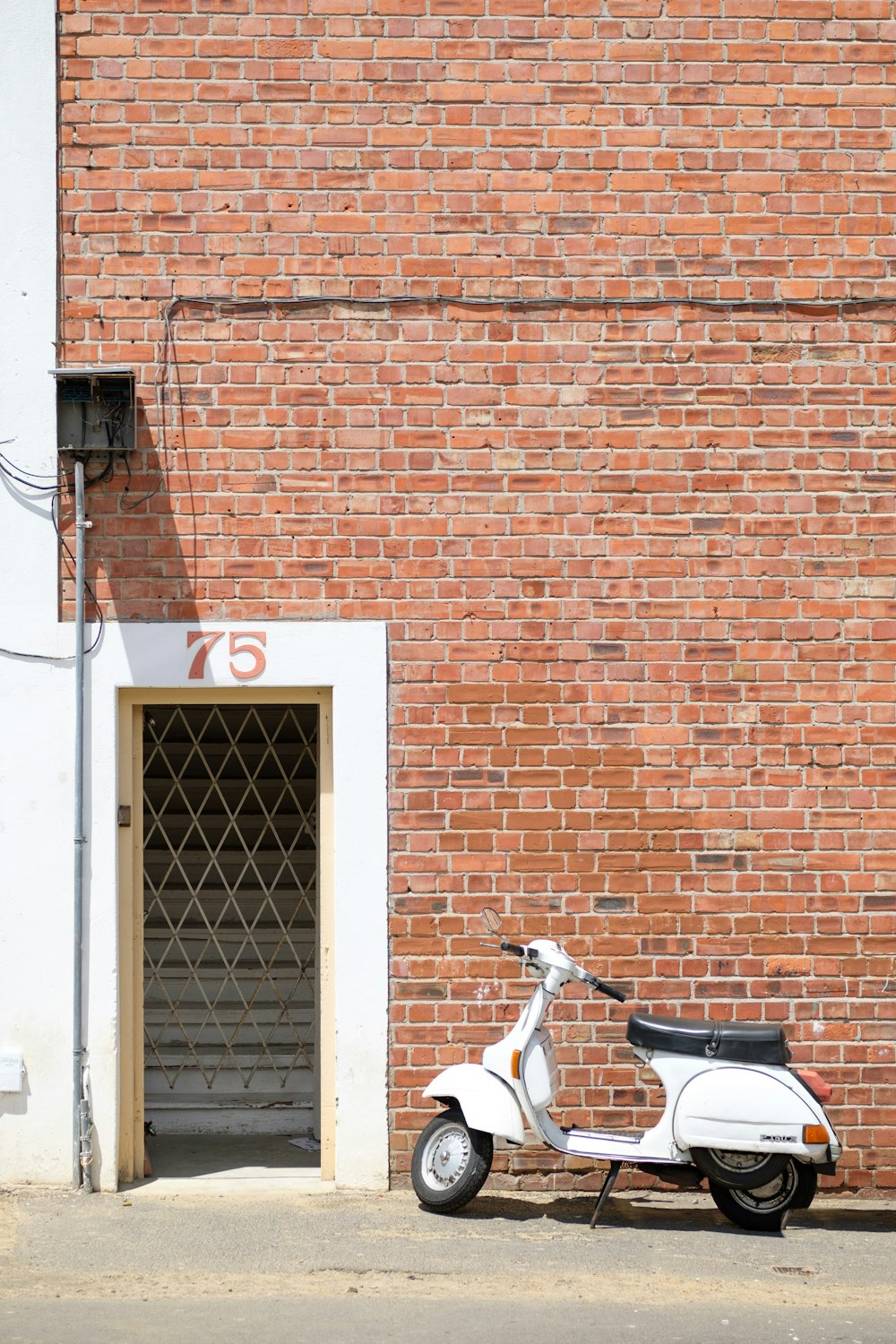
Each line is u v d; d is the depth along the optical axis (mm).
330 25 7891
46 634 7754
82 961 7641
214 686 7801
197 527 7824
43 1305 5938
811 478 7965
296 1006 8852
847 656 7922
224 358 7859
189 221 7867
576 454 7910
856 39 8047
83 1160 7570
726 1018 7789
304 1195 7586
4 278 7824
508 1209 7441
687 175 7977
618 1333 5668
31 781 7703
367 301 7879
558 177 7938
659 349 7949
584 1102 7738
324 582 7836
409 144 7906
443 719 7828
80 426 7676
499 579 7875
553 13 7949
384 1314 5852
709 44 7996
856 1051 7809
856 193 8031
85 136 7863
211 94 7879
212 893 8797
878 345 8016
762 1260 6703
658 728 7875
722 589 7914
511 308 7918
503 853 7809
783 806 7875
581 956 7793
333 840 7859
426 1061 7719
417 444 7879
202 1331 5629
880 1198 7766
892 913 7855
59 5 7863
